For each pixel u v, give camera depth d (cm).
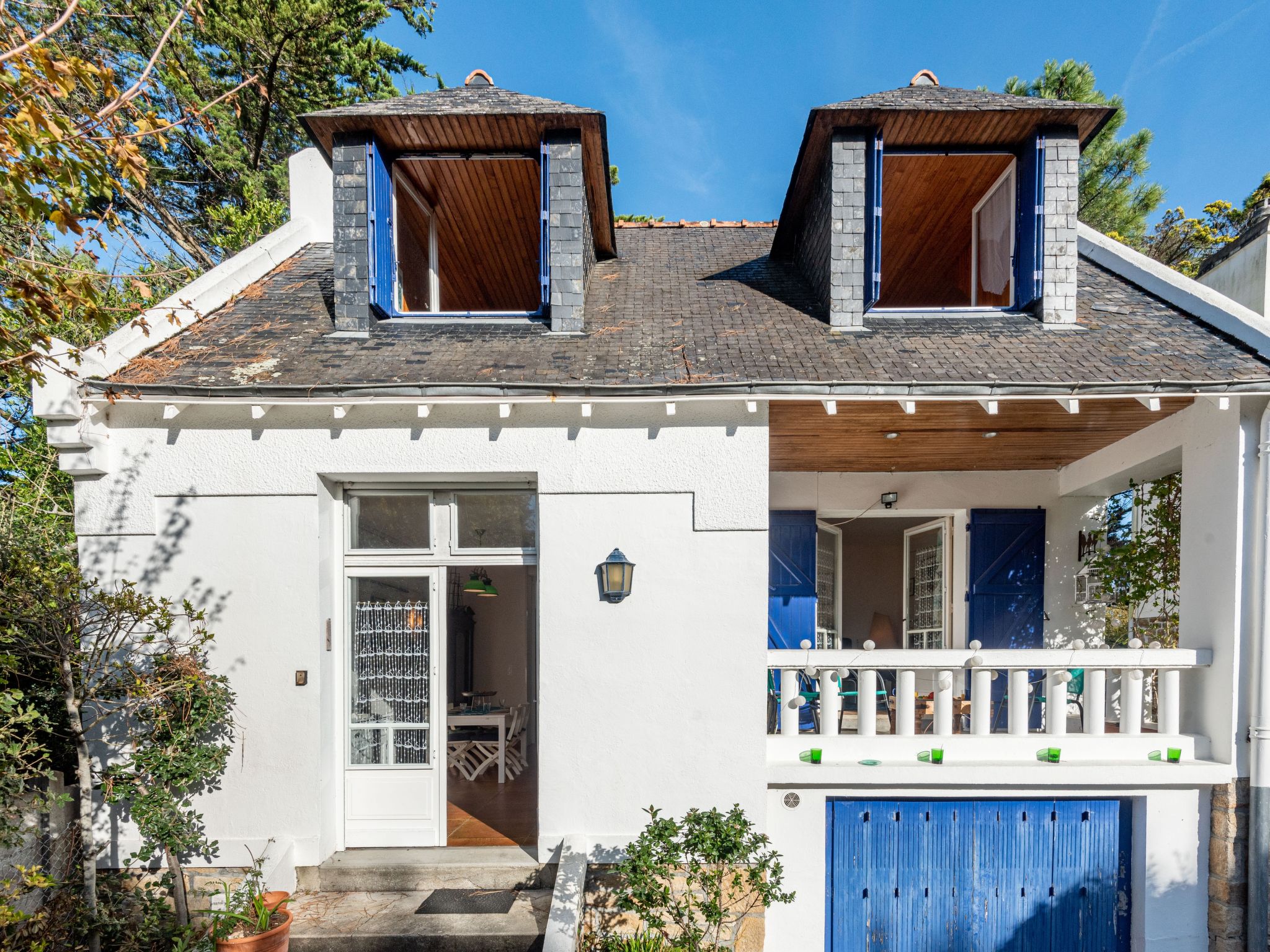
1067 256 634
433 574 588
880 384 520
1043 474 843
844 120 638
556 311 639
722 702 531
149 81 433
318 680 538
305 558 540
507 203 763
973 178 708
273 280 739
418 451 543
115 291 636
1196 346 580
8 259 395
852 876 557
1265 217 632
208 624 536
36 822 501
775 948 542
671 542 538
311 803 533
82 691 477
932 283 862
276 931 442
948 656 547
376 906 505
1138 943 549
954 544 887
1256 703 520
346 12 1441
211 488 539
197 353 582
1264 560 518
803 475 847
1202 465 561
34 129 331
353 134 649
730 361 569
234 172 1497
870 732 557
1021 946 558
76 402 509
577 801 529
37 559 545
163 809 478
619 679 532
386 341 621
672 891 472
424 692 584
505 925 479
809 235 746
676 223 975
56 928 479
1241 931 527
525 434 542
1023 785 539
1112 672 770
